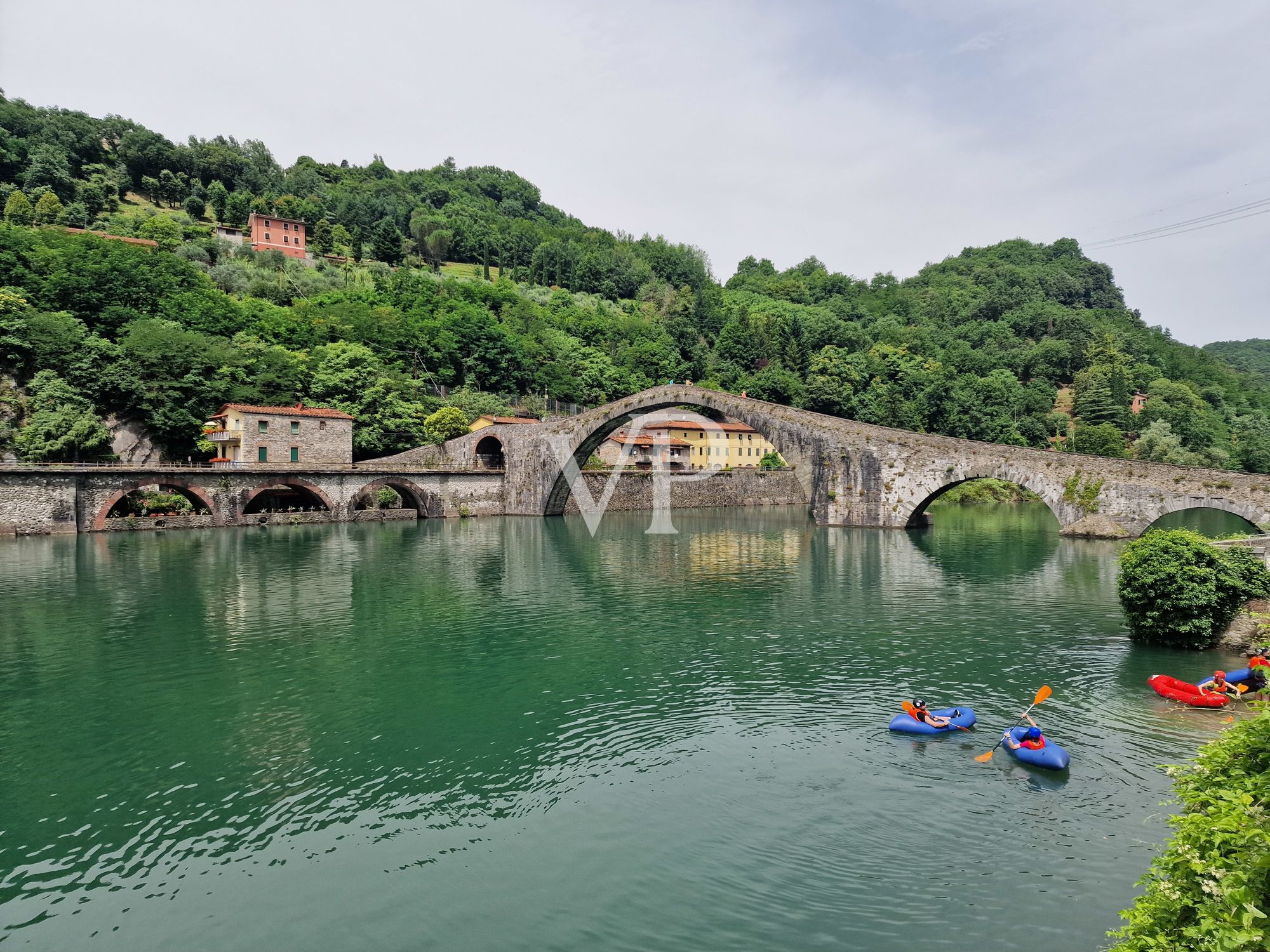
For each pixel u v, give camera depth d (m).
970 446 61.31
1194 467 51.81
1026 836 14.25
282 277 127.44
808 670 24.66
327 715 21.09
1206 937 7.08
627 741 19.06
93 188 143.25
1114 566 46.38
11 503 58.16
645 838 14.48
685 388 74.19
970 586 39.88
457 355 115.56
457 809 15.84
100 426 69.19
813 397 127.56
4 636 29.22
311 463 80.69
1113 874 13.02
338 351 94.38
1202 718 19.83
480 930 11.91
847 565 47.56
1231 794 8.18
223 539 59.41
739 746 18.66
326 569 45.47
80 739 19.48
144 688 23.27
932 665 25.06
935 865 13.41
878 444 65.31
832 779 16.77
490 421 98.12
